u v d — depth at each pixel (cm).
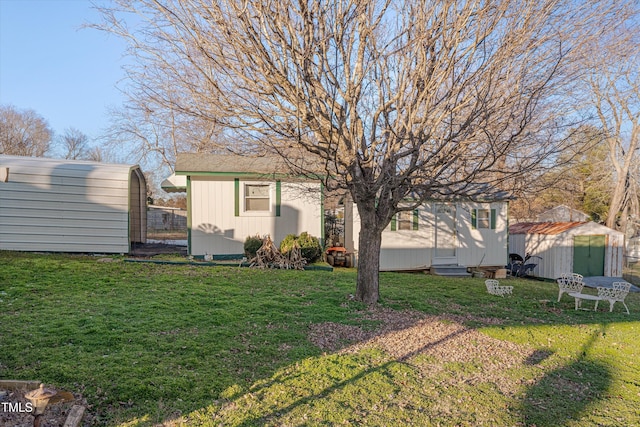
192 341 471
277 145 623
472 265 1442
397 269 1347
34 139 3647
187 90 584
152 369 390
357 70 620
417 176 574
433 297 838
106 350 428
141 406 329
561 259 1477
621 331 676
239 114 580
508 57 563
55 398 309
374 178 660
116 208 1095
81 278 768
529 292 1034
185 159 1201
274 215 1224
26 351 409
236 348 465
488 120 551
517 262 1555
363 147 647
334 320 603
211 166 1162
